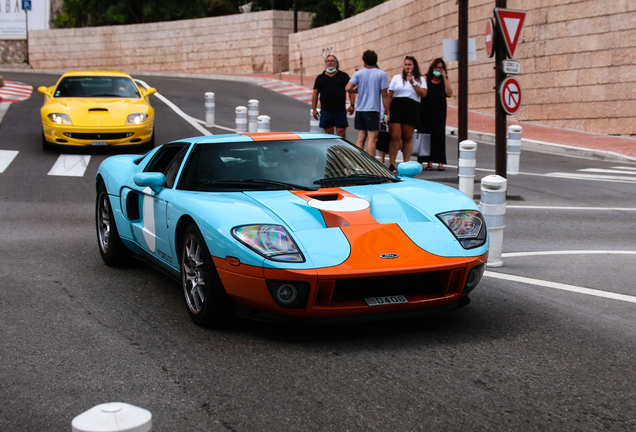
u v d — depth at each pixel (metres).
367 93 11.27
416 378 3.33
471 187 9.16
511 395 3.12
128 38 52.38
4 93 24.61
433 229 4.05
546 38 19.80
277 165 4.73
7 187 9.89
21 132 15.20
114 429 1.52
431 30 26.64
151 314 4.46
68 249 6.52
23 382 3.32
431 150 11.98
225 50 47.38
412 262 3.78
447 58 11.62
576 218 8.30
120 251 5.79
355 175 4.79
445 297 3.91
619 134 17.78
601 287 5.12
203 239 4.07
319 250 3.74
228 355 3.67
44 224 7.66
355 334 4.02
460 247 3.98
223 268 3.87
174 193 4.63
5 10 57.22
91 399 3.12
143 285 5.23
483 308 4.55
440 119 11.89
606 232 7.45
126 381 3.32
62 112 12.64
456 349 3.74
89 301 4.77
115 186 5.71
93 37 53.97
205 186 4.58
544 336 3.96
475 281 4.04
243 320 4.31
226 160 4.76
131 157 6.31
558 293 4.94
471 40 11.83
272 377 3.35
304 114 21.53
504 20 8.89
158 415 2.94
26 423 2.88
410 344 3.83
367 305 3.76
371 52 11.23
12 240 6.84
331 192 4.43
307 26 46.22
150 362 3.58
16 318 4.36
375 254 3.78
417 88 11.27
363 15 34.16
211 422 2.87
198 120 18.95
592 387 3.21
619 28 17.52
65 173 11.09
